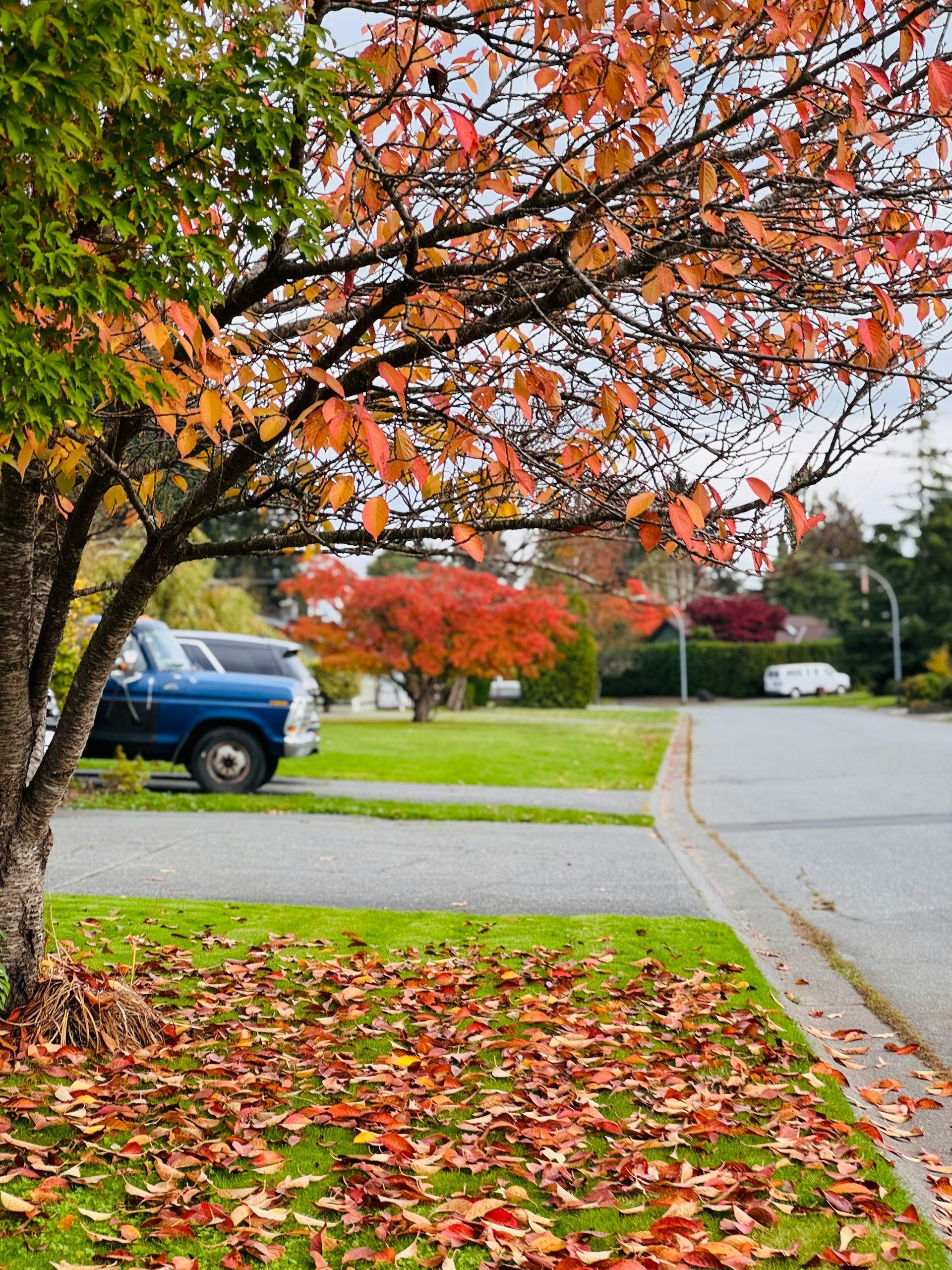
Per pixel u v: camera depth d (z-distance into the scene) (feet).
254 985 18.31
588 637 180.55
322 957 20.47
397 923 23.56
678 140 11.59
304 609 196.13
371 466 12.34
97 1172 11.58
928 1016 17.97
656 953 21.39
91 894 25.96
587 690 180.45
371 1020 16.80
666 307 11.68
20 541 14.30
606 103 10.43
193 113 9.36
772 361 10.68
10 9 8.00
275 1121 12.79
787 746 86.84
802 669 228.22
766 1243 10.26
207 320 10.03
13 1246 10.00
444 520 13.32
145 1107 13.12
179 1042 15.51
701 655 238.68
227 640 49.57
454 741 84.23
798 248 12.22
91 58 8.31
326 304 12.89
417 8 11.19
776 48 11.18
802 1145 12.28
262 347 11.76
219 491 13.01
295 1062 14.80
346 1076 14.39
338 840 35.55
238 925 23.00
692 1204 10.69
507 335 13.11
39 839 15.61
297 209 10.02
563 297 11.67
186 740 46.50
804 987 19.84
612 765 67.62
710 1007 17.63
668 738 97.50
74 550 14.96
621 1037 16.08
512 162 11.71
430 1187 11.39
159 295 9.52
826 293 11.53
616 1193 11.27
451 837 36.91
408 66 11.05
